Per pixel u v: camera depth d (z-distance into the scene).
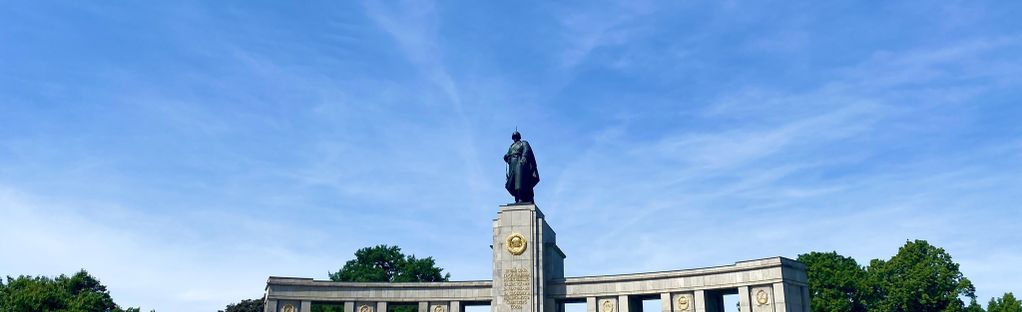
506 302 63.00
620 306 63.03
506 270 63.97
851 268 93.44
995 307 87.44
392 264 106.56
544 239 66.00
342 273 103.75
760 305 58.50
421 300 67.19
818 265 94.19
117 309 77.25
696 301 61.09
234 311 105.12
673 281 62.09
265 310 66.56
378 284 67.75
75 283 83.62
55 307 72.25
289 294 67.06
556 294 64.56
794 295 58.53
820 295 92.44
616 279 63.62
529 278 63.25
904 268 90.06
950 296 85.81
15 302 70.62
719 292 62.84
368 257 105.81
